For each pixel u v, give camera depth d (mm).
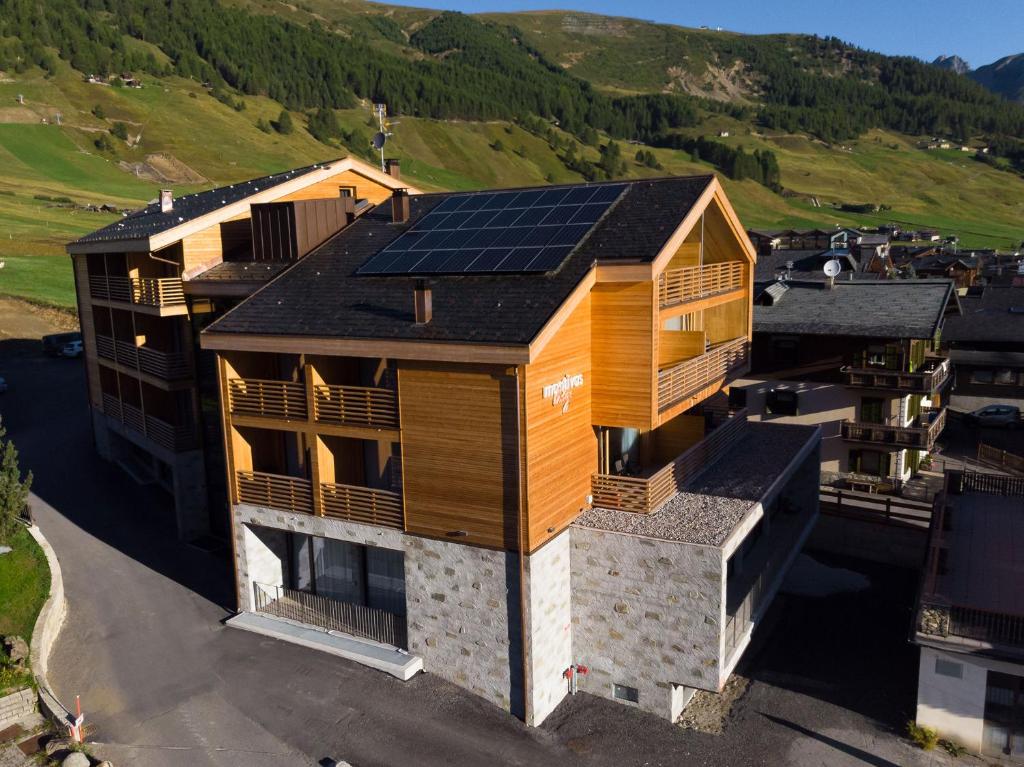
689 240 24672
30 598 23766
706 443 25203
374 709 19922
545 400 19094
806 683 22828
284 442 24812
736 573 23812
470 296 20469
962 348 52906
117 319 33656
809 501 29797
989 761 19469
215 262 28609
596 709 20531
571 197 24562
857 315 38344
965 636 19578
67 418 43906
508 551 19281
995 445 47344
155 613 24219
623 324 20547
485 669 20250
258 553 24062
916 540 30375
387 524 21109
